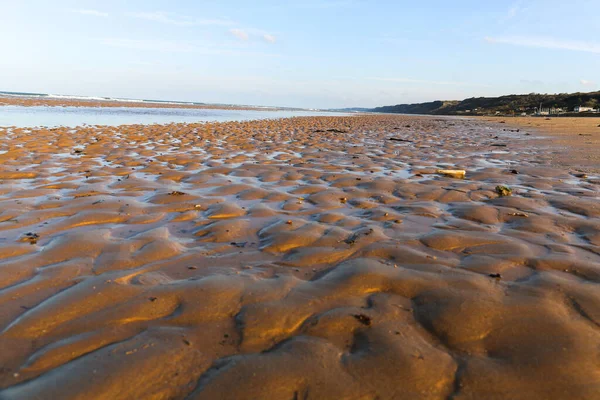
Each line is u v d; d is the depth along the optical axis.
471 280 2.91
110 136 14.45
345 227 4.25
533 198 5.54
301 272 3.15
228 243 3.84
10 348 2.11
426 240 3.81
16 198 5.34
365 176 7.34
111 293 2.72
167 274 3.10
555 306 2.53
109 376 1.88
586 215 4.69
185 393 1.80
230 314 2.49
